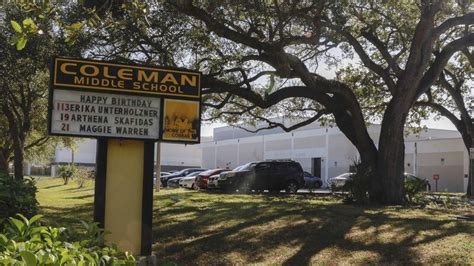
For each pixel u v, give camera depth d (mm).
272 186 27953
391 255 9070
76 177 43969
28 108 25109
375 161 17984
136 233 6996
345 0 14000
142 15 4762
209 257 9672
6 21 14852
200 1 14945
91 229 4539
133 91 6918
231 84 17656
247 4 13781
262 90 20344
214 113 23859
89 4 7699
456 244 9523
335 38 15758
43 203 19922
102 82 6805
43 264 2879
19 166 25641
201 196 22000
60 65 6660
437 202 19094
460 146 44344
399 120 17406
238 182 27234
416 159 46875
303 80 16469
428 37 16953
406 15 20234
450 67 27938
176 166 84625
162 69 7043
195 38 15961
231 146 71250
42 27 4004
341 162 53406
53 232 3830
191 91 7156
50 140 37719
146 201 7043
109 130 6812
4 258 2766
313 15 14555
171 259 9625
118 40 14930
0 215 5918
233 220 13156
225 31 14516
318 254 9422
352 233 10812
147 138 6957
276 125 24984
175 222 13406
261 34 15547
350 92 17812
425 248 9359
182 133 7098
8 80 16953
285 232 11266
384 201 17234
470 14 17000
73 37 4641
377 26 20281
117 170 6977
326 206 15844
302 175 28984
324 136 55719
